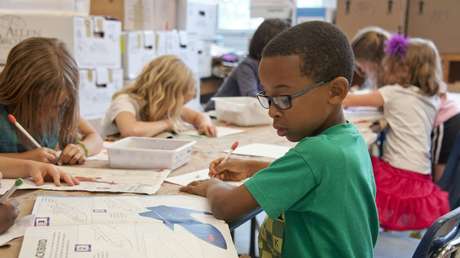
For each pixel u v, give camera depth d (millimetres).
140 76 2164
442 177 2205
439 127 2646
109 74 2900
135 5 3350
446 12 3486
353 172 923
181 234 859
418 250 1038
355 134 989
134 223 894
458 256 1046
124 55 3123
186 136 1905
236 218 939
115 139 1889
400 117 2412
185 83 2104
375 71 2654
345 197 911
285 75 911
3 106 1453
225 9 4727
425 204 2270
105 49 2854
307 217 936
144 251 785
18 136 1439
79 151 1431
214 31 4129
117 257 759
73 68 1467
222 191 999
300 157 905
